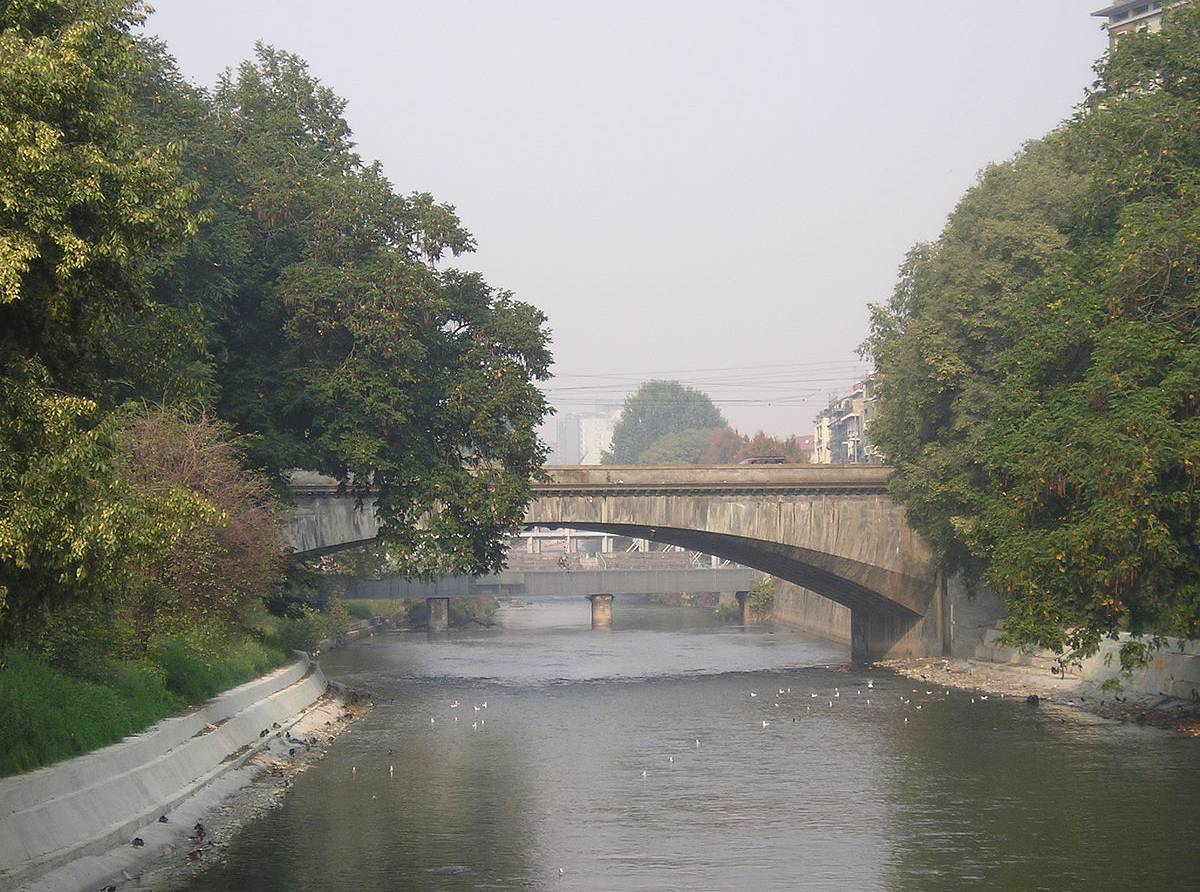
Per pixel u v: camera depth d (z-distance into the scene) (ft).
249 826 115.85
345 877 97.66
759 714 196.75
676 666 289.74
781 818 118.52
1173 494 142.51
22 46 78.64
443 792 132.57
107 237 80.79
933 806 123.03
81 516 77.82
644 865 101.09
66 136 82.28
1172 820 115.44
